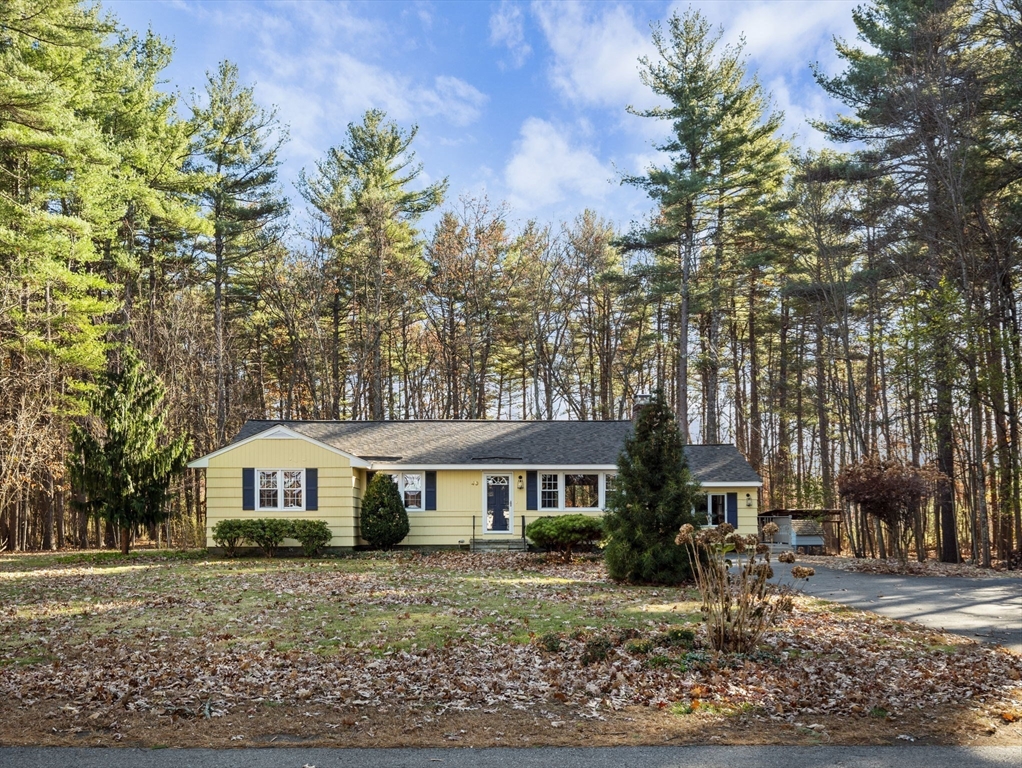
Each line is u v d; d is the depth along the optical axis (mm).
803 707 6867
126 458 23719
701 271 36406
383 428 27609
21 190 23828
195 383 34562
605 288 41781
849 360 29281
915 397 28250
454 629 10516
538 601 13234
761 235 34188
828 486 36500
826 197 28344
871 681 7730
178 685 7578
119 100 27703
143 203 29094
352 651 9078
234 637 10023
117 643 9727
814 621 11445
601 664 8305
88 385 25609
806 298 32562
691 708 6781
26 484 27547
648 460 16031
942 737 6102
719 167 33312
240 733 6191
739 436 43438
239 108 36281
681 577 15516
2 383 24828
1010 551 22578
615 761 5559
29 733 6199
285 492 23609
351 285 41406
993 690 7469
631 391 44406
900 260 26250
